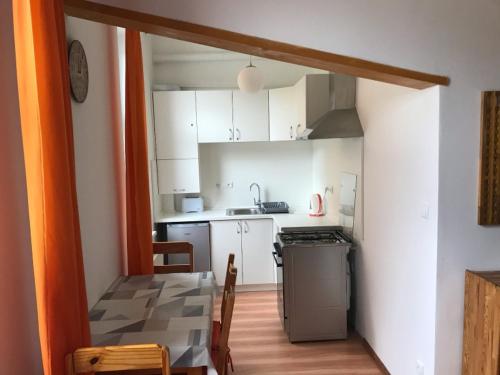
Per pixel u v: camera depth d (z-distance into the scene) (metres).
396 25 2.00
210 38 1.93
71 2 1.76
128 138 2.89
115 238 2.86
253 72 3.57
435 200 2.08
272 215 4.44
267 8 1.92
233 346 3.25
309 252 3.24
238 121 4.48
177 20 1.87
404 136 2.41
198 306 2.18
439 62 2.03
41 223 1.37
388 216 2.67
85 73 2.29
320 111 3.45
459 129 2.05
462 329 2.13
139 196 2.92
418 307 2.30
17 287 1.48
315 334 3.30
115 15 1.82
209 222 4.39
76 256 1.52
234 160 4.96
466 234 2.09
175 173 4.48
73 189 1.52
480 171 2.05
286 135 4.39
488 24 2.03
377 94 2.80
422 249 2.23
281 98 4.40
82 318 1.55
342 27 1.97
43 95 1.33
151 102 4.38
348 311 3.62
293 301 3.28
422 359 2.27
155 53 4.63
